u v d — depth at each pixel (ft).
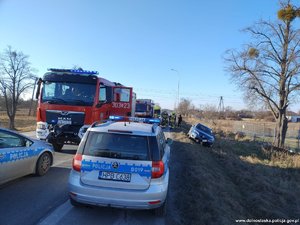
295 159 59.62
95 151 16.60
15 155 21.95
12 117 135.23
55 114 34.24
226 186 29.94
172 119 112.57
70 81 34.94
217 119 229.86
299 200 30.14
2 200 19.27
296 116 305.32
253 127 139.64
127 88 45.09
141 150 16.58
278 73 99.50
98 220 17.01
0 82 140.46
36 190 21.65
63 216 17.22
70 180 16.61
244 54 99.14
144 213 18.58
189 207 20.17
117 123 19.13
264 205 26.02
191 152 47.47
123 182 16.10
